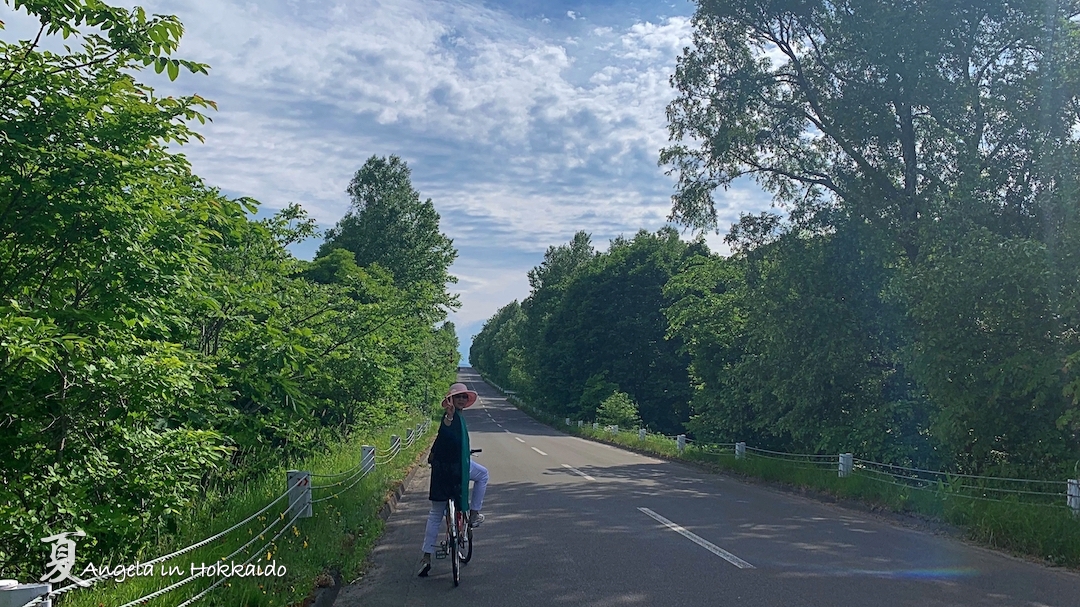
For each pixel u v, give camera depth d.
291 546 7.48
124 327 5.92
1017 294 11.74
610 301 57.81
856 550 9.00
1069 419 11.08
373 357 16.52
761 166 22.70
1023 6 16.22
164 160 6.25
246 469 11.51
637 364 56.09
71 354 5.17
